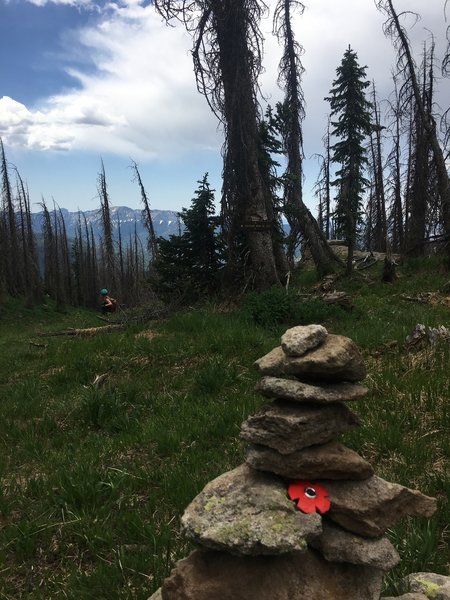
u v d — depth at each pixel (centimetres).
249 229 1273
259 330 988
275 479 256
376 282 1727
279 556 236
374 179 3081
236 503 241
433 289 1484
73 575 346
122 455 545
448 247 1712
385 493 250
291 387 258
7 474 527
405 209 2809
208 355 875
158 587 320
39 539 395
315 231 1998
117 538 389
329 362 255
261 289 1272
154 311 1348
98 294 7212
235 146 1268
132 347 959
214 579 233
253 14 1217
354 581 239
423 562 331
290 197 1875
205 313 1173
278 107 1457
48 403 758
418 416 548
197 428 578
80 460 518
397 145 2742
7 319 3969
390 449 488
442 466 452
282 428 247
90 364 898
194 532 229
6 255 5272
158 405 685
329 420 257
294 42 1852
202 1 1195
